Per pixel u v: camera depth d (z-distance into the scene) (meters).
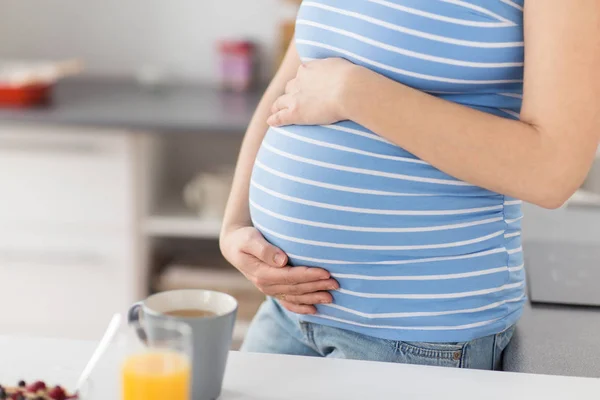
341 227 1.04
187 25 3.03
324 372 0.95
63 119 2.42
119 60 3.06
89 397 0.82
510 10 0.98
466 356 1.04
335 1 1.07
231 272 2.68
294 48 1.31
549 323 1.14
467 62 1.00
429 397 0.89
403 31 1.00
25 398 0.81
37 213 2.55
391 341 1.06
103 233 2.56
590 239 1.49
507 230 1.06
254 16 3.00
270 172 1.12
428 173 1.01
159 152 2.81
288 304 1.12
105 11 3.03
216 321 0.84
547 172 0.95
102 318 2.61
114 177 2.51
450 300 1.03
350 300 1.06
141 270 2.61
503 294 1.05
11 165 2.52
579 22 0.91
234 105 2.69
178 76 3.06
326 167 1.04
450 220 1.02
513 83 1.02
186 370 0.78
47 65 2.90
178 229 2.60
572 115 0.92
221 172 2.78
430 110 0.97
